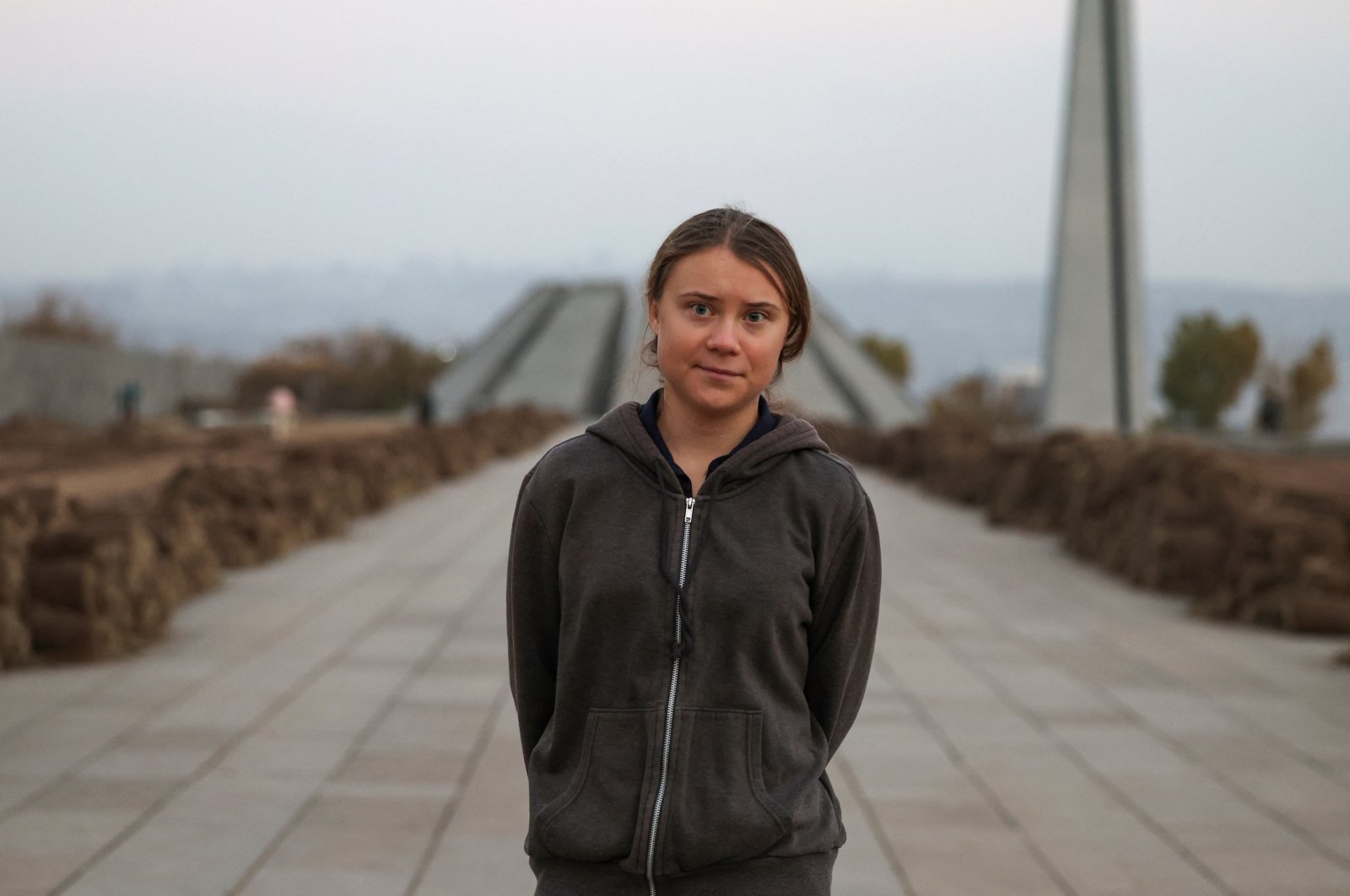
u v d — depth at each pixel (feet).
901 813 18.37
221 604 35.45
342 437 119.85
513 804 18.37
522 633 7.91
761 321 7.48
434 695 25.11
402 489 68.54
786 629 7.50
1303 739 22.74
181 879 15.25
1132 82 111.14
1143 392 111.34
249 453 90.84
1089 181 111.55
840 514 7.63
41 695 24.57
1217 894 15.39
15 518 29.60
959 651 30.58
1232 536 38.68
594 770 7.46
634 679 7.43
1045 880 15.78
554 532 7.66
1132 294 111.24
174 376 177.78
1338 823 18.08
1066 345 111.96
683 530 7.47
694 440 7.75
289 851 16.30
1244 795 19.40
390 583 39.47
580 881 7.50
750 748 7.38
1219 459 44.52
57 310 245.86
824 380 229.66
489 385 240.12
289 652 29.12
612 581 7.38
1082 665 29.07
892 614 35.86
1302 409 227.40
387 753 20.94
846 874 15.92
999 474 67.67
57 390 137.80
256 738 21.75
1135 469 46.98
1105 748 22.04
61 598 27.86
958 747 22.02
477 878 15.51
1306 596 33.19
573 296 272.92
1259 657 30.04
